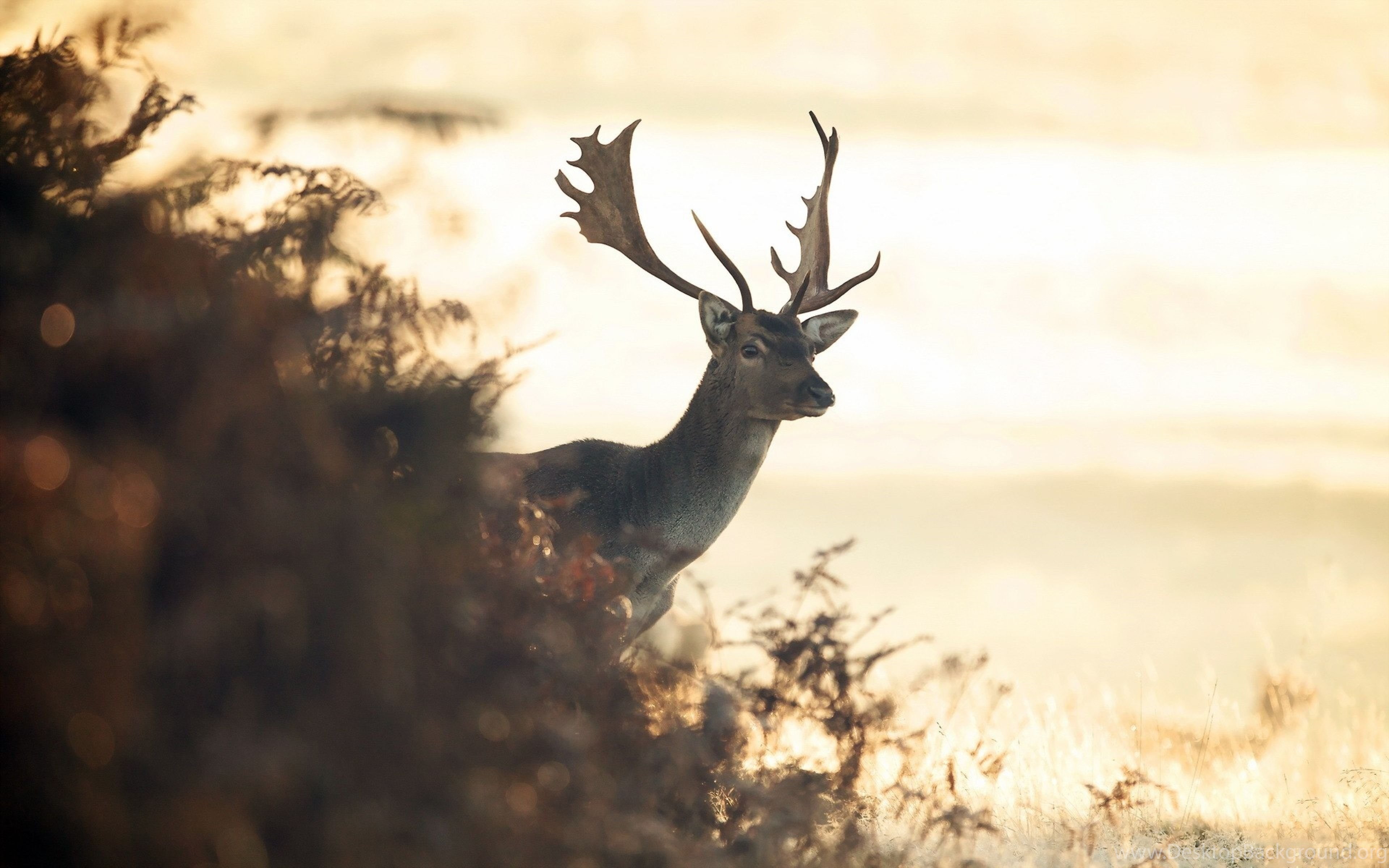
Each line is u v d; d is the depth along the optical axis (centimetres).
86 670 1438
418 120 1927
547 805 1759
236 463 1619
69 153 1862
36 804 1402
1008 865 2347
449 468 1900
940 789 2483
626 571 2894
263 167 1923
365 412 1864
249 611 1555
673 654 2328
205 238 1853
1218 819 2716
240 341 1656
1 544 1439
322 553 1609
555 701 1914
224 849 1461
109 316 1611
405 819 1599
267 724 1571
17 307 1636
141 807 1452
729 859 2022
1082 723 3222
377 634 1620
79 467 1513
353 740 1594
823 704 2220
